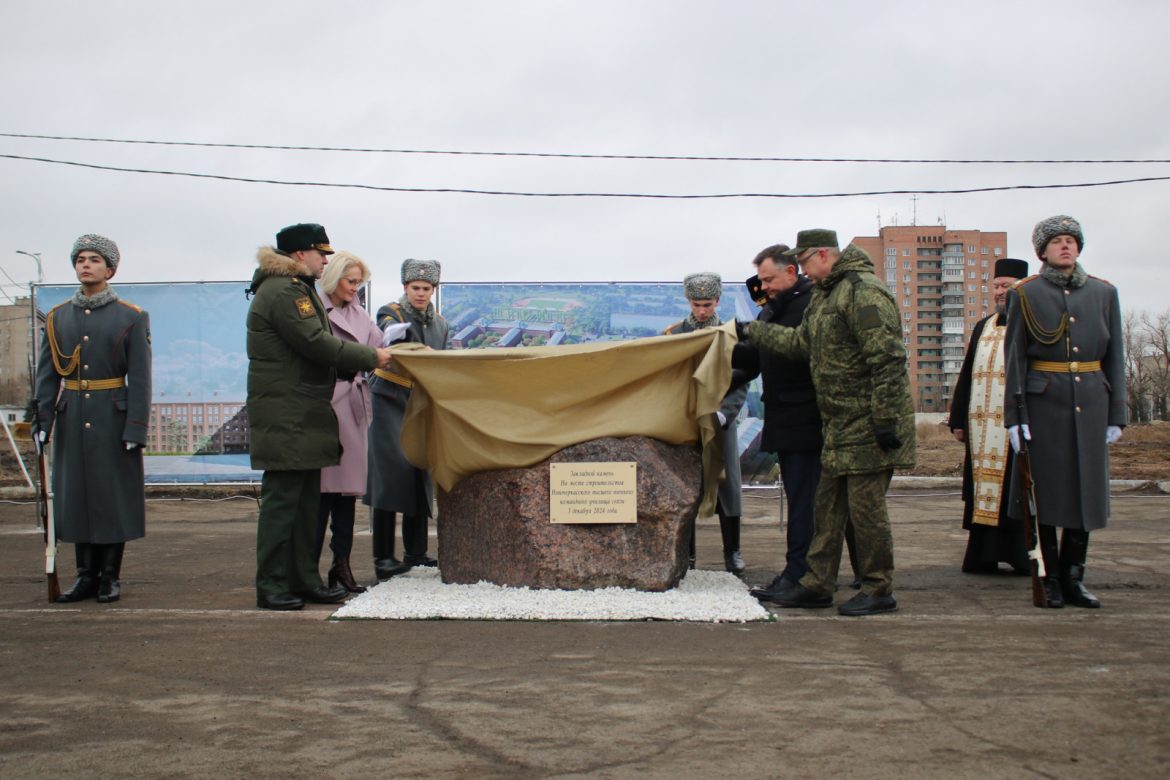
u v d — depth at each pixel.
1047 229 6.14
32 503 14.64
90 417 6.38
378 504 7.09
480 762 3.32
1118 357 6.15
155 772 3.27
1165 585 6.75
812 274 5.86
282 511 6.02
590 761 3.32
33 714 3.90
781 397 6.23
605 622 5.42
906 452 5.58
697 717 3.76
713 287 7.56
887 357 5.46
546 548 5.97
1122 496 14.41
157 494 15.09
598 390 6.09
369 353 6.15
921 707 3.87
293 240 6.19
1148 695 4.01
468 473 6.29
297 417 5.99
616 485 5.95
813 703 3.92
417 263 7.43
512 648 4.86
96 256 6.54
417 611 5.58
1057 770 3.21
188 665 4.61
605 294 13.59
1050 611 5.80
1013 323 6.10
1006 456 7.08
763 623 5.42
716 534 10.70
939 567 7.71
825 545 5.87
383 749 3.46
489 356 6.19
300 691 4.16
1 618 5.77
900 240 77.44
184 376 14.19
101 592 6.35
